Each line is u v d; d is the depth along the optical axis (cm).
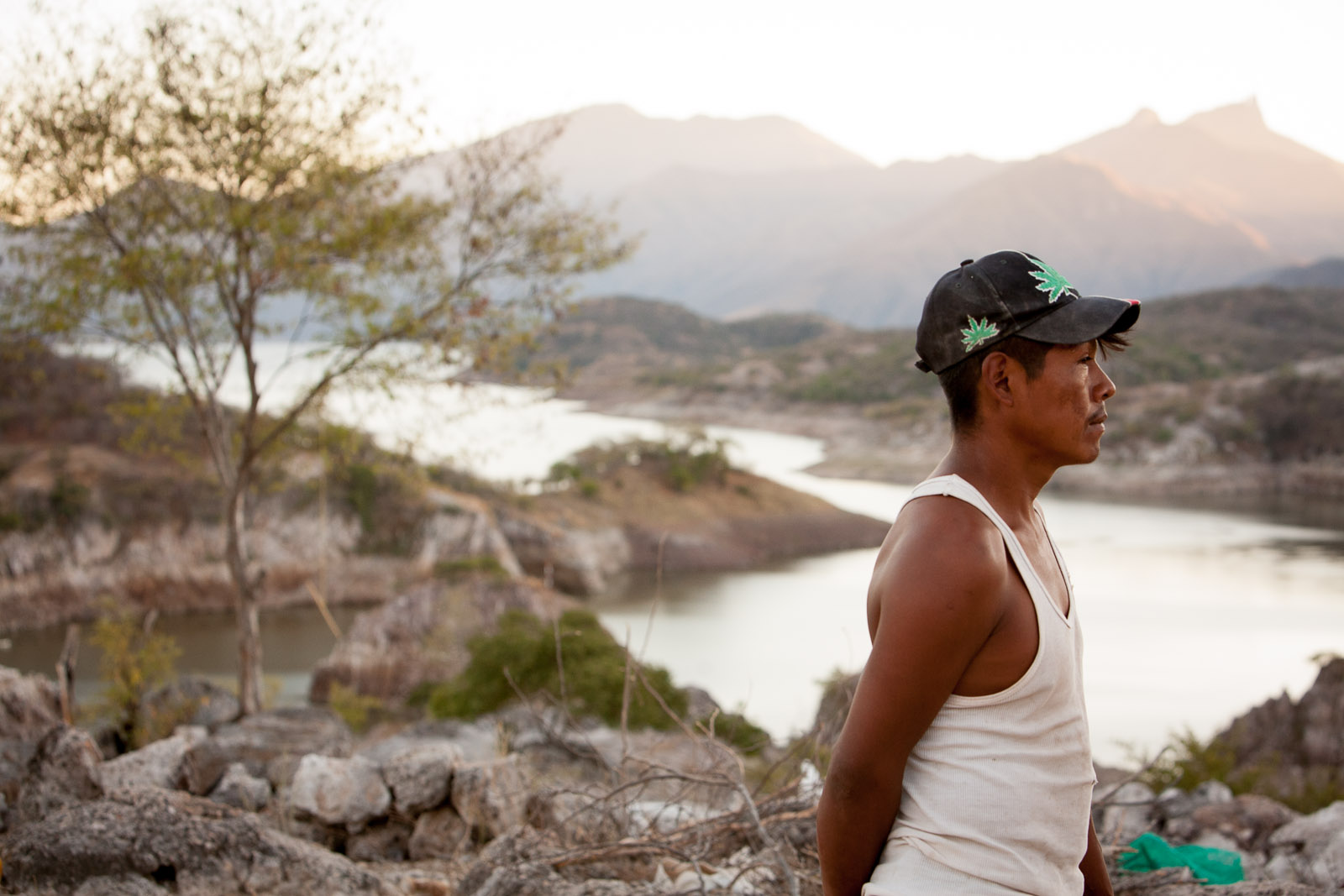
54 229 1305
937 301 178
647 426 18475
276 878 370
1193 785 1177
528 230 1377
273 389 1566
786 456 15675
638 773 464
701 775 411
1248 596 7475
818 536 9956
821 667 5553
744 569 8906
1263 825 523
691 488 10069
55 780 486
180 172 1332
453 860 454
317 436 1571
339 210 1368
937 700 163
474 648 2189
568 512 8925
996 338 169
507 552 7031
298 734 851
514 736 877
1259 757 1964
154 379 1855
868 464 14638
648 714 1398
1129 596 7475
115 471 6469
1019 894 164
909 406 17150
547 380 1438
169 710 1352
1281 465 13862
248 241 1342
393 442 1496
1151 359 18738
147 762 536
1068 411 170
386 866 450
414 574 6581
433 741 859
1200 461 13588
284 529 6469
